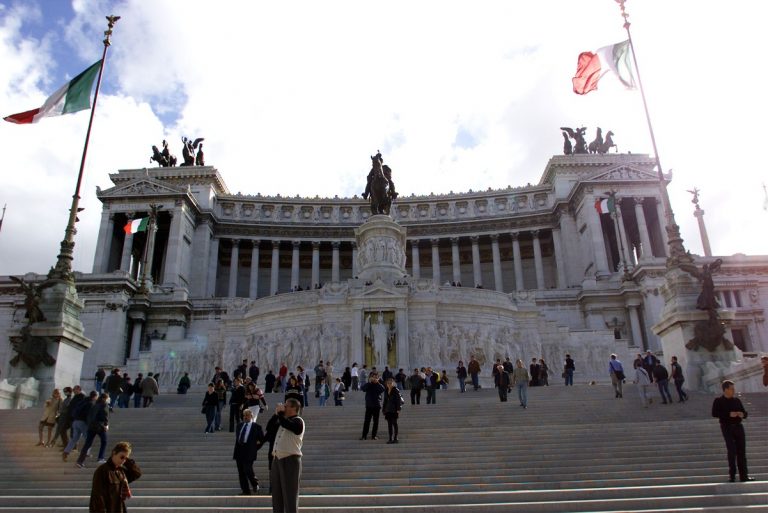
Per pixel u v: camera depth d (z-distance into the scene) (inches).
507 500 495.8
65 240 1123.9
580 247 3129.9
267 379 1254.3
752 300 2480.3
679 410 847.1
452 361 1562.5
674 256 1141.1
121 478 352.5
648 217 3193.9
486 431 711.7
